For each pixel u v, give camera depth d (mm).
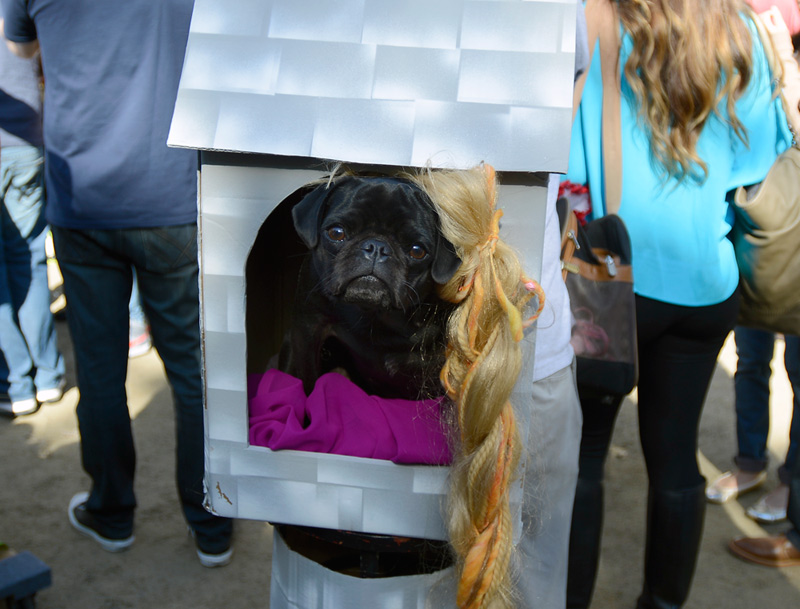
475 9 1110
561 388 1542
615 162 1740
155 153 1989
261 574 2451
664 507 2037
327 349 1512
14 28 2129
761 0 2188
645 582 2168
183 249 2094
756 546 2557
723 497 2861
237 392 1193
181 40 1944
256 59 1116
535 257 1128
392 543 1238
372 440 1215
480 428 1076
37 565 1614
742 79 1681
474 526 1109
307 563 1272
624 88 1734
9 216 3047
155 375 3604
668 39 1615
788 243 1808
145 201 2023
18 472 2869
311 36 1115
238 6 1145
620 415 3494
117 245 2084
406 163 1068
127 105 1952
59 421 3223
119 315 2217
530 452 1374
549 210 1504
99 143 1972
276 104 1094
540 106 1070
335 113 1083
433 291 1255
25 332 3221
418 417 1229
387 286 1111
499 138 1067
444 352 1272
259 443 1228
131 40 1917
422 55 1095
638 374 1961
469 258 1085
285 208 1507
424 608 1250
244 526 2691
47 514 2648
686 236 1751
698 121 1659
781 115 1861
